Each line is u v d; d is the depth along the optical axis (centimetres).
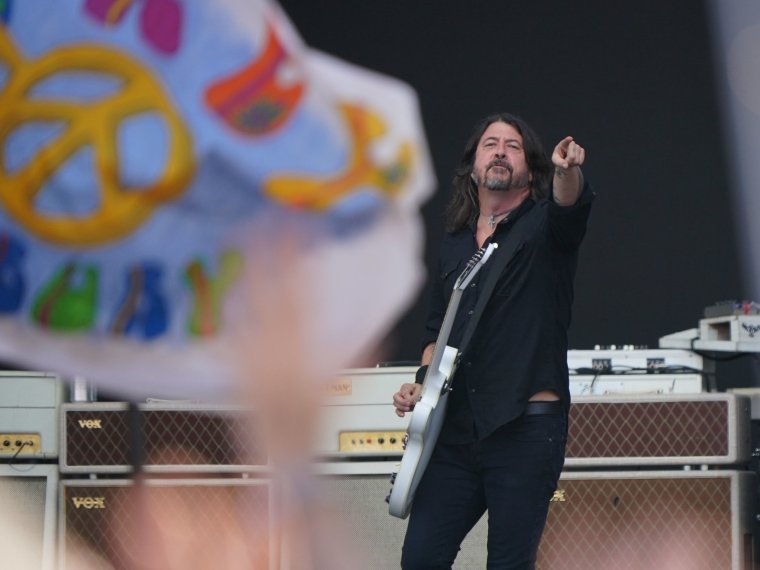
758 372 2162
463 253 1212
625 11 2273
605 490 1603
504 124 1200
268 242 2339
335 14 2378
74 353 2200
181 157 2411
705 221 2259
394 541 1619
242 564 1631
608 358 1727
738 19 2231
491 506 1151
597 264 2272
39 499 1659
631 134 2273
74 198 2405
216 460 1639
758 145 2234
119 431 1658
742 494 1599
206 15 2427
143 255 2364
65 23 2403
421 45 2342
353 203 2398
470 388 1144
